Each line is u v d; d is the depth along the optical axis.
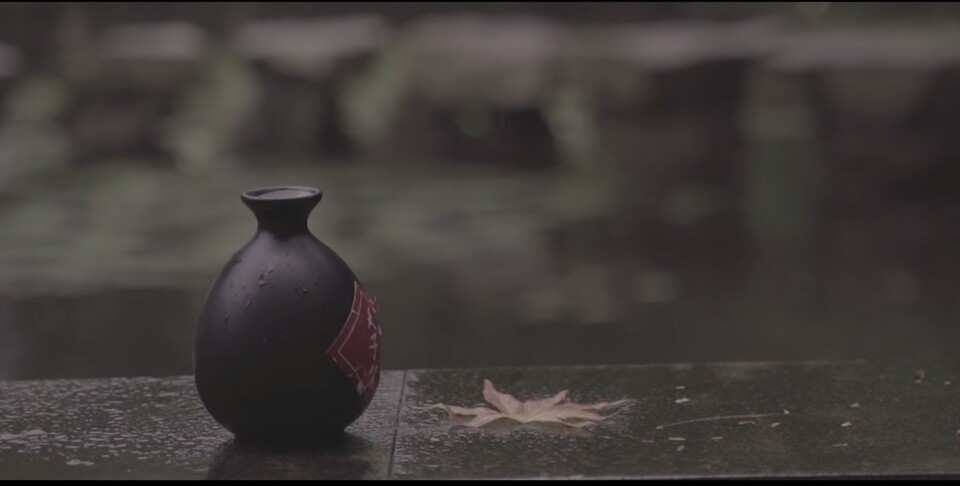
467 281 6.79
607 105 11.19
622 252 7.59
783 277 6.89
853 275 6.92
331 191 9.80
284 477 2.17
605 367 2.93
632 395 2.68
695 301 6.33
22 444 2.39
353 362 2.27
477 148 11.31
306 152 11.50
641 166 10.80
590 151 11.16
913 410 2.51
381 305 6.27
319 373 2.24
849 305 6.21
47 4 11.90
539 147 11.27
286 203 2.27
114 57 11.41
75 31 11.95
